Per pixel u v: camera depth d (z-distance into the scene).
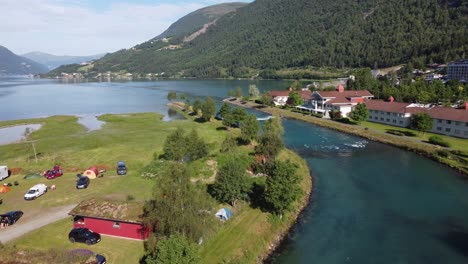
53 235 41.00
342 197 54.97
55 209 48.56
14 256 34.84
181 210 32.50
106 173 64.12
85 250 36.06
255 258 37.94
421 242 41.75
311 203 52.94
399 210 50.09
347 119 114.25
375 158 75.19
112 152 77.81
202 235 35.41
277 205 44.28
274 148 65.88
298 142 90.50
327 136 97.56
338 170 67.69
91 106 173.88
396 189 57.72
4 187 55.44
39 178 61.59
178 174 34.00
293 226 45.97
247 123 84.62
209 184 55.44
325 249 40.62
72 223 44.00
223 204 48.00
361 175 64.62
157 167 64.19
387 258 38.62
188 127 108.94
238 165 49.53
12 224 44.03
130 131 103.12
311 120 119.81
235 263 35.41
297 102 144.12
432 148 77.06
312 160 74.44
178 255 28.38
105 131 103.56
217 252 37.22
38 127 114.88
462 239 42.28
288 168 46.19
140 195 52.31
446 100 131.50
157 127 109.69
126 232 40.12
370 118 115.31
